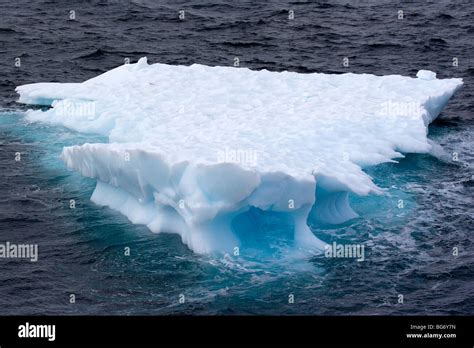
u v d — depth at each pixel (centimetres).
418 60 3388
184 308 1569
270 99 2464
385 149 2150
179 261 1734
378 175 2156
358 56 3438
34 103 2762
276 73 2720
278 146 1989
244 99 2458
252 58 3397
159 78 2691
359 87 2606
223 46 3562
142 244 1812
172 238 1831
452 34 3772
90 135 2459
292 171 1783
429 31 3809
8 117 2642
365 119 2295
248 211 1828
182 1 4347
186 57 3397
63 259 1759
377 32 3797
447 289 1647
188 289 1636
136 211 1931
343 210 1936
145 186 1861
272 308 1572
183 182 1762
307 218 1908
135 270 1709
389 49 3538
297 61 3356
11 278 1681
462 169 2238
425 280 1678
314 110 2352
